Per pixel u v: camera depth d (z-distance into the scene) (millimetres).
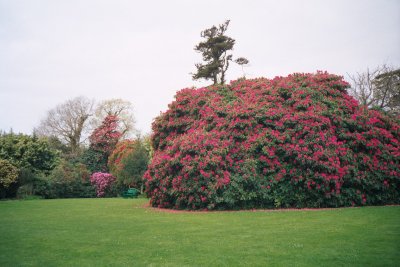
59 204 20531
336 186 15398
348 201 16172
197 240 8891
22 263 6945
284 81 18766
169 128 20203
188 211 15836
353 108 18156
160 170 17188
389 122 17906
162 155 18031
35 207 18375
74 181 33062
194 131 17516
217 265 6645
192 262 6875
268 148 16219
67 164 34844
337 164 15422
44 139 32094
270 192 16141
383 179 16344
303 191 16000
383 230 9453
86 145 55844
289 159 16234
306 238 8758
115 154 40844
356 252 7285
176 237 9320
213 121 17594
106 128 48219
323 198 15852
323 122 16281
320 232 9453
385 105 36281
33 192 28281
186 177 15953
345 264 6496
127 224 11773
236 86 19906
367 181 16094
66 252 7836
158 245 8422
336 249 7582
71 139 56219
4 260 7180
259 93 18375
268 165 16172
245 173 15758
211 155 15750
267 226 10727
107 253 7711
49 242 8891
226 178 15414
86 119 57219
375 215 12180
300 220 11695
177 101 19891
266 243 8352
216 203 15633
